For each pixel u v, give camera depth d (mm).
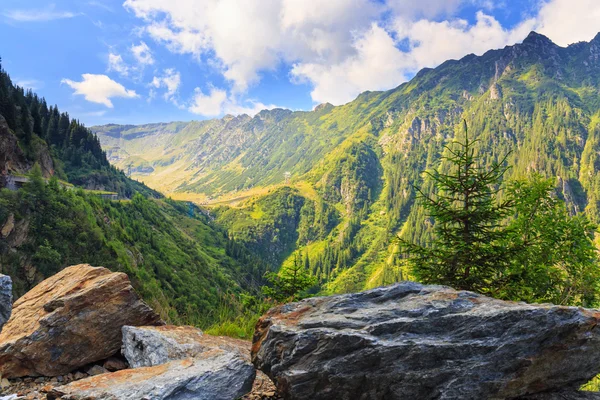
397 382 5387
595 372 5504
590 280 12805
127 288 9367
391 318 6188
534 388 5387
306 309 7383
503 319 5426
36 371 7680
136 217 150625
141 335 8164
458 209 9969
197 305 97562
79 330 8242
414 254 10797
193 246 177000
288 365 6137
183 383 5758
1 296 6883
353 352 5699
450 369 5223
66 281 9945
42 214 80500
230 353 7180
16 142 114438
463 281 10125
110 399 5270
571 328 5105
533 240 12961
